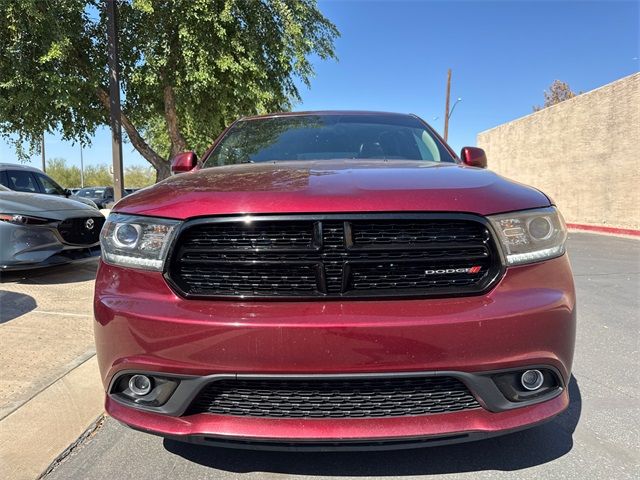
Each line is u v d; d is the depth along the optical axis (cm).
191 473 237
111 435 272
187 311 200
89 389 316
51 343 392
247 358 194
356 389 200
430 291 202
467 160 332
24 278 634
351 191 212
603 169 1588
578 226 1590
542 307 202
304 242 204
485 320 195
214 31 1077
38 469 238
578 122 1728
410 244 204
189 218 209
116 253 220
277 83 1246
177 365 198
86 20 1120
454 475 235
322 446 199
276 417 202
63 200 635
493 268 207
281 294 203
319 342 191
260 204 207
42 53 1005
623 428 280
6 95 1041
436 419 201
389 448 200
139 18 1081
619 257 934
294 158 340
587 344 425
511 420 203
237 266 205
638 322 491
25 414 286
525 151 2136
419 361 193
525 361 199
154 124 1581
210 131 1273
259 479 232
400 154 344
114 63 945
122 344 206
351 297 200
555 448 258
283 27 1167
